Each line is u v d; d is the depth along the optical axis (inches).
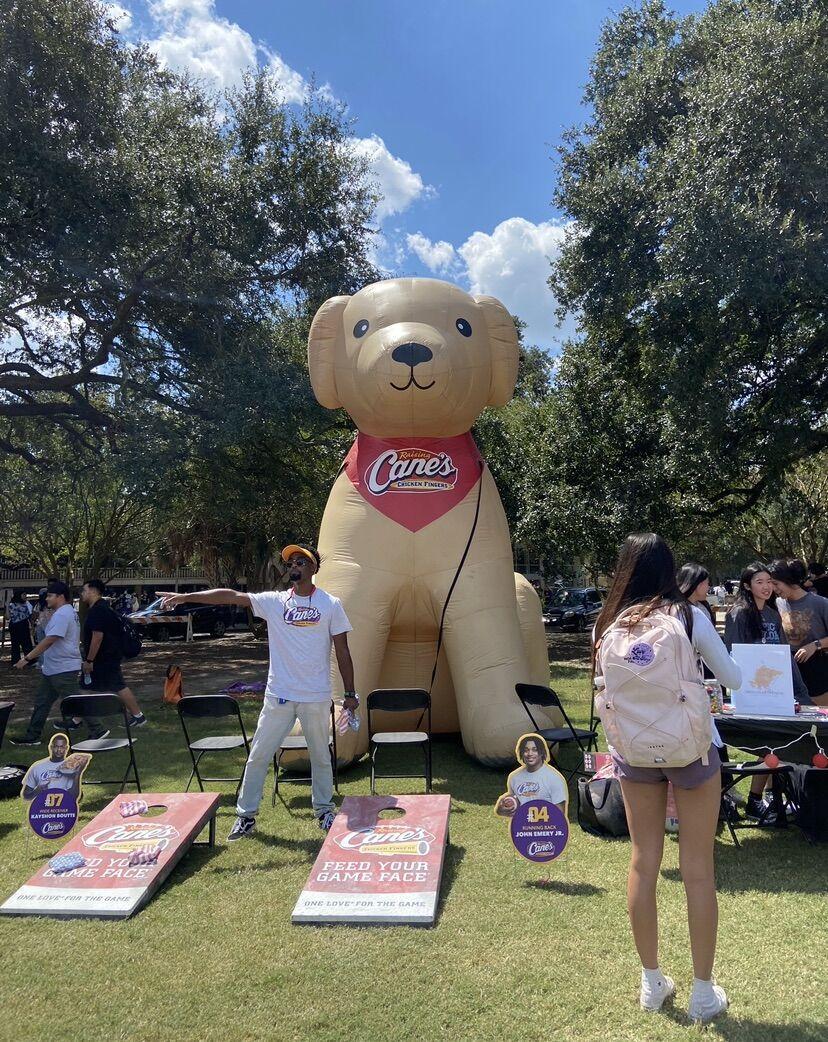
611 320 546.3
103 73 456.1
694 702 102.9
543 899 146.2
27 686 501.4
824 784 172.7
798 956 123.6
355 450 261.3
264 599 181.9
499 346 257.4
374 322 247.0
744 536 1102.4
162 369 545.0
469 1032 104.7
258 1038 104.4
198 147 512.1
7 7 407.8
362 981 117.6
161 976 120.3
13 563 1268.5
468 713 234.2
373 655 238.4
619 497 600.7
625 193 495.2
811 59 396.5
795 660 206.2
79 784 182.5
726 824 185.6
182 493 602.2
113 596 1192.2
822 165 392.8
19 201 409.7
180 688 400.8
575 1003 110.8
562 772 236.8
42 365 563.8
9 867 168.2
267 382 490.0
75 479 578.6
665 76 536.1
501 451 724.0
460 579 239.3
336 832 158.1
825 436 520.7
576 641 799.7
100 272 451.5
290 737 225.0
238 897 148.9
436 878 144.6
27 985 118.3
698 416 487.5
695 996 106.0
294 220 570.9
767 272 400.2
